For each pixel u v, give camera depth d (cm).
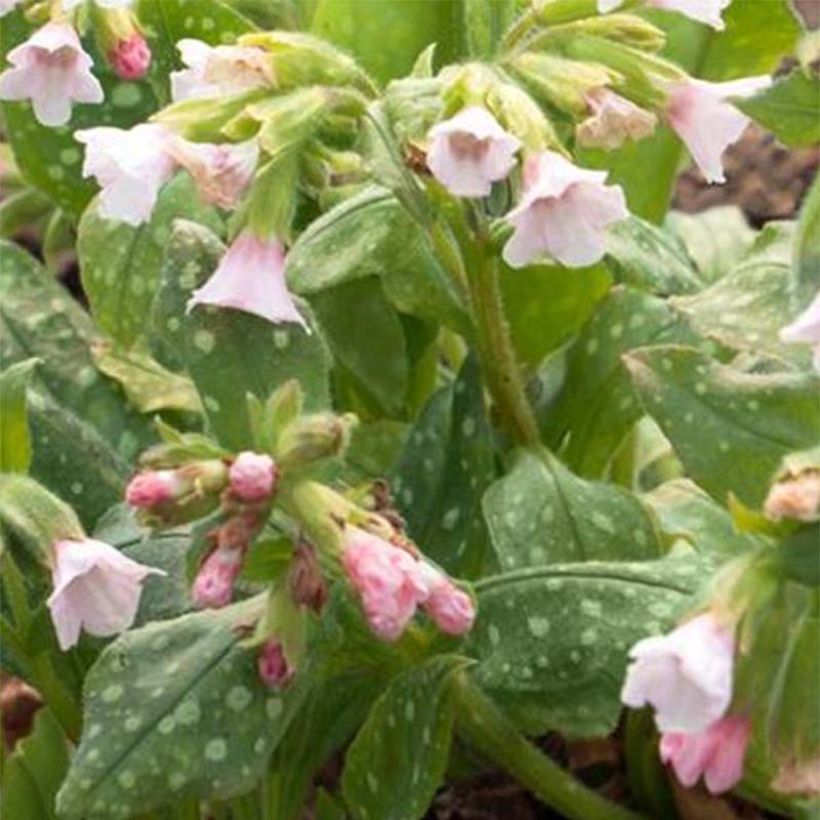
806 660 33
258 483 34
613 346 42
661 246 40
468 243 39
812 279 34
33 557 37
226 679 36
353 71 36
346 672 39
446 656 37
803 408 36
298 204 41
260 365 37
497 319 39
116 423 42
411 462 40
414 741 37
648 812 43
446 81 36
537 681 37
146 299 42
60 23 38
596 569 37
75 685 40
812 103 34
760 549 33
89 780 35
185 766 36
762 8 43
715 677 31
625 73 37
